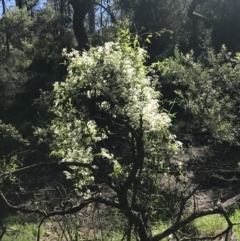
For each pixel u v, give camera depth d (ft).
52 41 52.80
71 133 11.75
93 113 12.05
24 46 55.67
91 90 11.14
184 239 12.74
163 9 41.63
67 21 53.67
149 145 11.79
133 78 10.87
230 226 11.92
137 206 12.13
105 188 17.58
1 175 11.66
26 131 38.50
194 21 39.63
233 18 38.27
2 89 43.47
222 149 26.73
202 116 19.54
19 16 51.96
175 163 15.25
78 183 12.25
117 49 11.09
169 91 32.35
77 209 11.46
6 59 47.21
